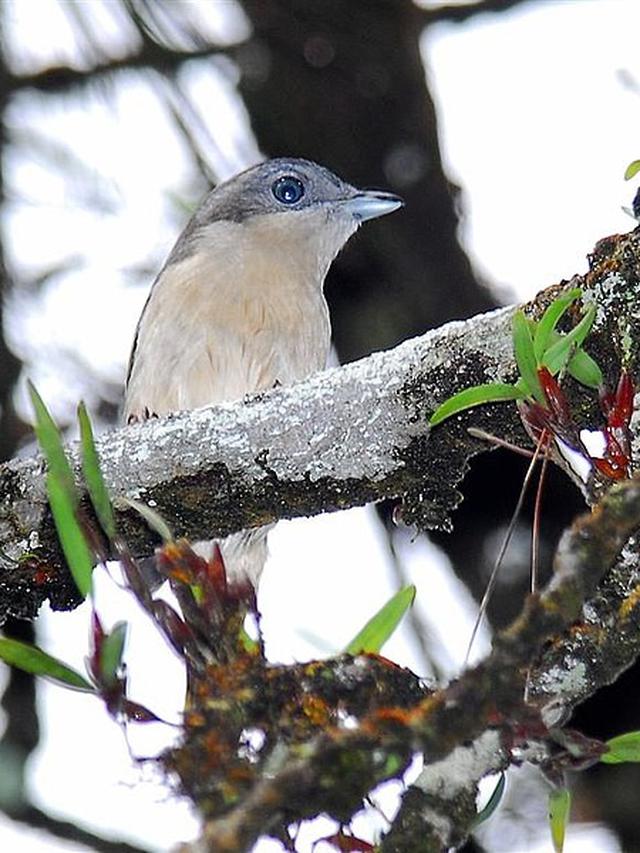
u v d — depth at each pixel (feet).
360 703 18.11
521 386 20.57
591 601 20.35
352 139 41.27
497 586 37.24
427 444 24.36
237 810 15.90
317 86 41.22
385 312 40.68
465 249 40.75
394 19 41.01
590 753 18.25
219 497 24.86
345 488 24.88
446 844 17.65
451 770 17.84
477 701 16.24
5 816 34.99
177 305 34.91
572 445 20.51
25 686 37.32
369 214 37.96
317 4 40.86
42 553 25.07
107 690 17.88
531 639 16.29
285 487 24.77
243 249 36.09
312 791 16.12
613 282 22.57
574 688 20.08
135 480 24.59
